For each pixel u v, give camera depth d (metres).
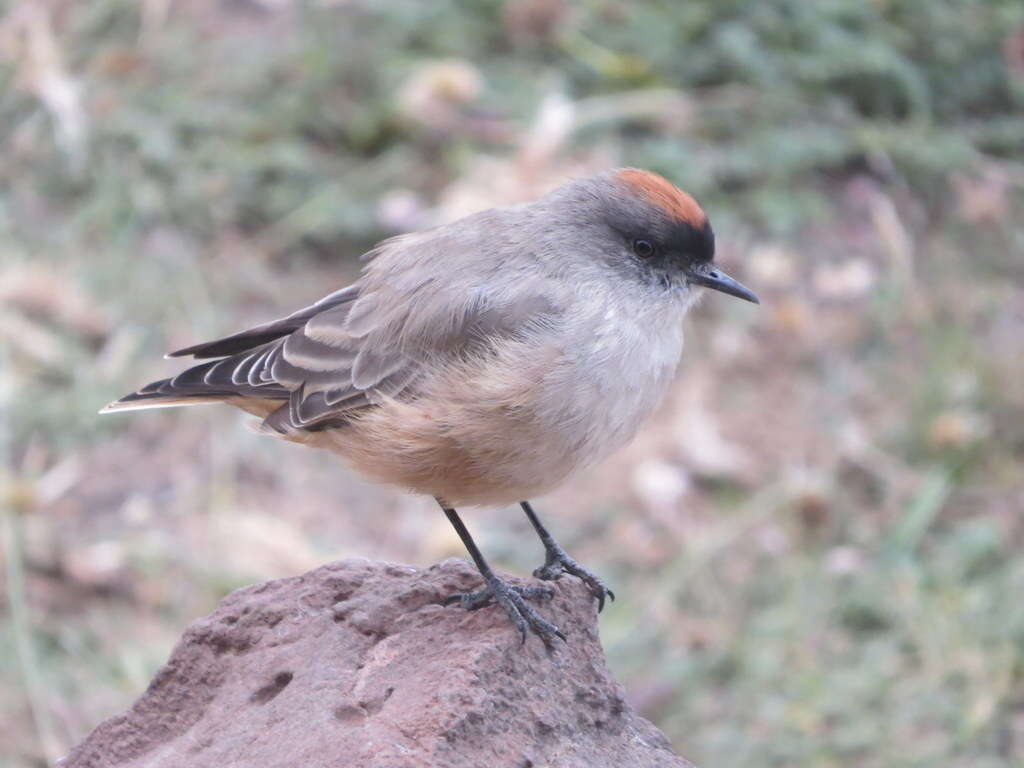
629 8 17.66
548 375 7.45
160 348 14.56
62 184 16.12
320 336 8.09
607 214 8.04
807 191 16.52
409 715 6.51
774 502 13.59
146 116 16.52
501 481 7.66
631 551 13.23
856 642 12.33
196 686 7.26
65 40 17.55
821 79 17.03
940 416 14.22
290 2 17.89
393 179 16.08
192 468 13.76
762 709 11.75
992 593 12.55
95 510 13.28
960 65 17.58
